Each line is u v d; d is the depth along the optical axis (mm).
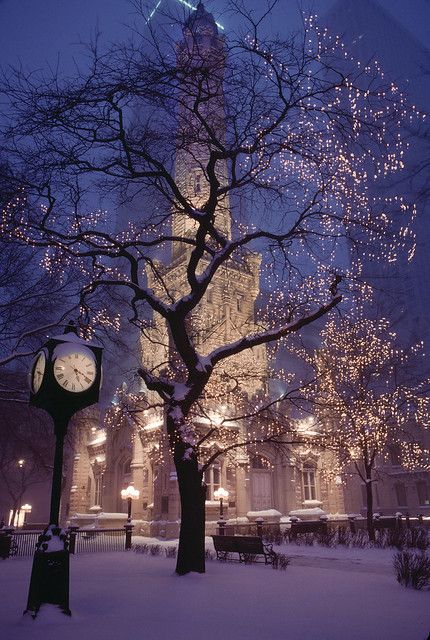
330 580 11281
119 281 13867
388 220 14703
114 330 19859
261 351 42000
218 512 33875
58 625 6398
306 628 6523
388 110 12703
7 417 29547
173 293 48531
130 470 39750
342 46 12836
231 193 15031
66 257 15961
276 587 10141
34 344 20359
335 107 12531
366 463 25578
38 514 63062
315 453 40406
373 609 7922
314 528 26953
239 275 50656
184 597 8773
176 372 19000
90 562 15930
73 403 8070
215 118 13297
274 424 16719
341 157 13656
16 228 13297
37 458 35750
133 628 6320
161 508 33156
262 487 37719
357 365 29250
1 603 8203
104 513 37438
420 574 10328
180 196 13375
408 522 30391
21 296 17359
